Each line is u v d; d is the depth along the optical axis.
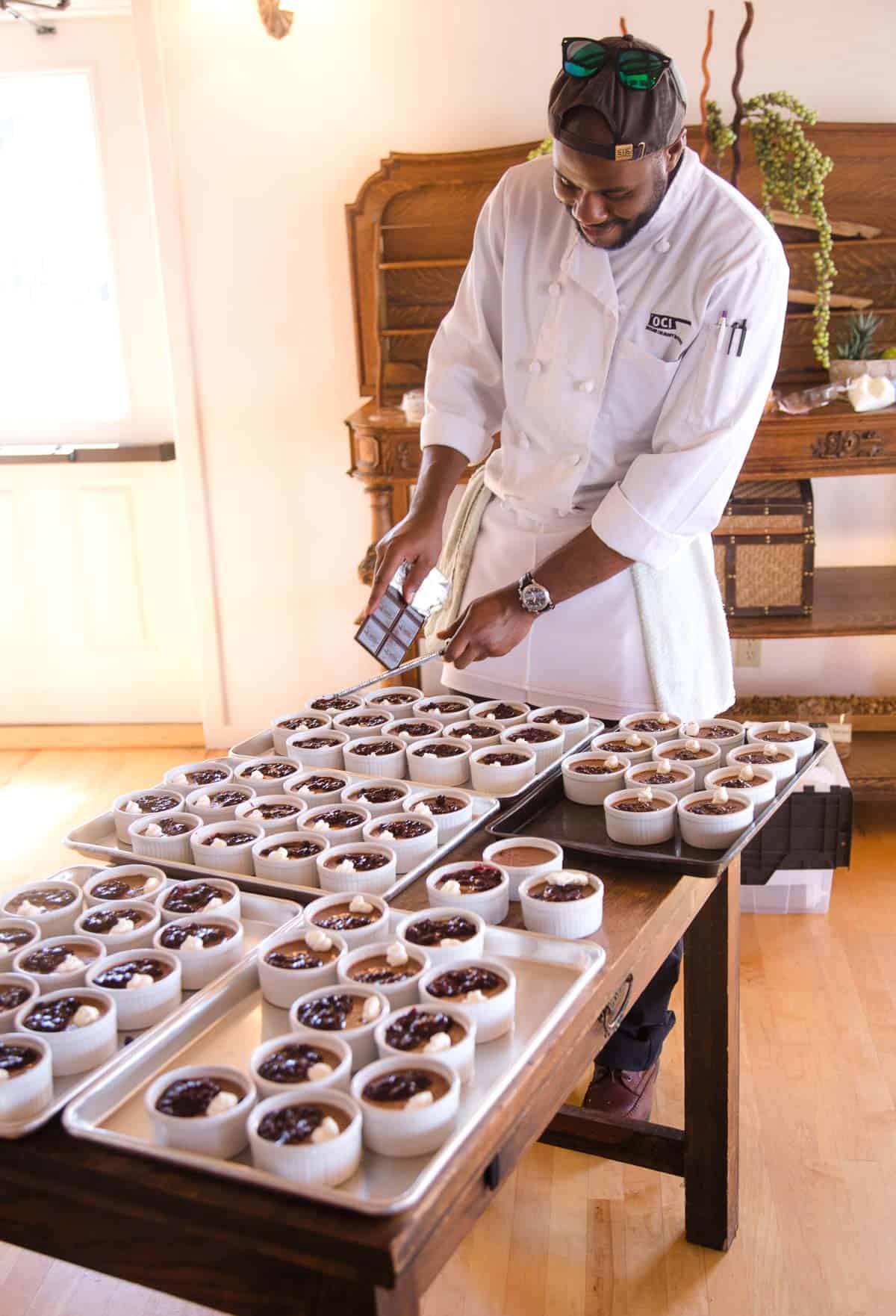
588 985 1.17
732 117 3.37
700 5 3.30
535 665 2.05
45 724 4.33
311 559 3.94
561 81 1.53
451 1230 0.95
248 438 3.85
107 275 3.96
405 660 3.76
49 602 4.21
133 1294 1.88
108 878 1.44
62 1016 1.13
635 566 1.96
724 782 1.61
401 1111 0.96
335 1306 0.88
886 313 3.38
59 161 3.87
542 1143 1.98
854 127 3.27
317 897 1.35
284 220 3.64
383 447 3.23
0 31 3.72
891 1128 2.18
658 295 1.79
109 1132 0.96
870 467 3.06
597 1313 1.79
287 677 4.06
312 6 3.45
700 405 1.80
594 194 1.58
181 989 1.24
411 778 1.77
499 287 1.98
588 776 1.64
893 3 3.25
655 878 1.42
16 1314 1.84
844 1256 1.89
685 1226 1.93
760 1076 2.34
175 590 4.17
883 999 2.59
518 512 2.03
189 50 3.52
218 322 3.75
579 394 1.87
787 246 3.33
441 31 3.43
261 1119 0.96
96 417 4.06
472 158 3.41
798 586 3.24
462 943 1.22
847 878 3.16
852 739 3.56
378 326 3.55
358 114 3.53
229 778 1.74
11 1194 0.99
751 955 2.79
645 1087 2.15
